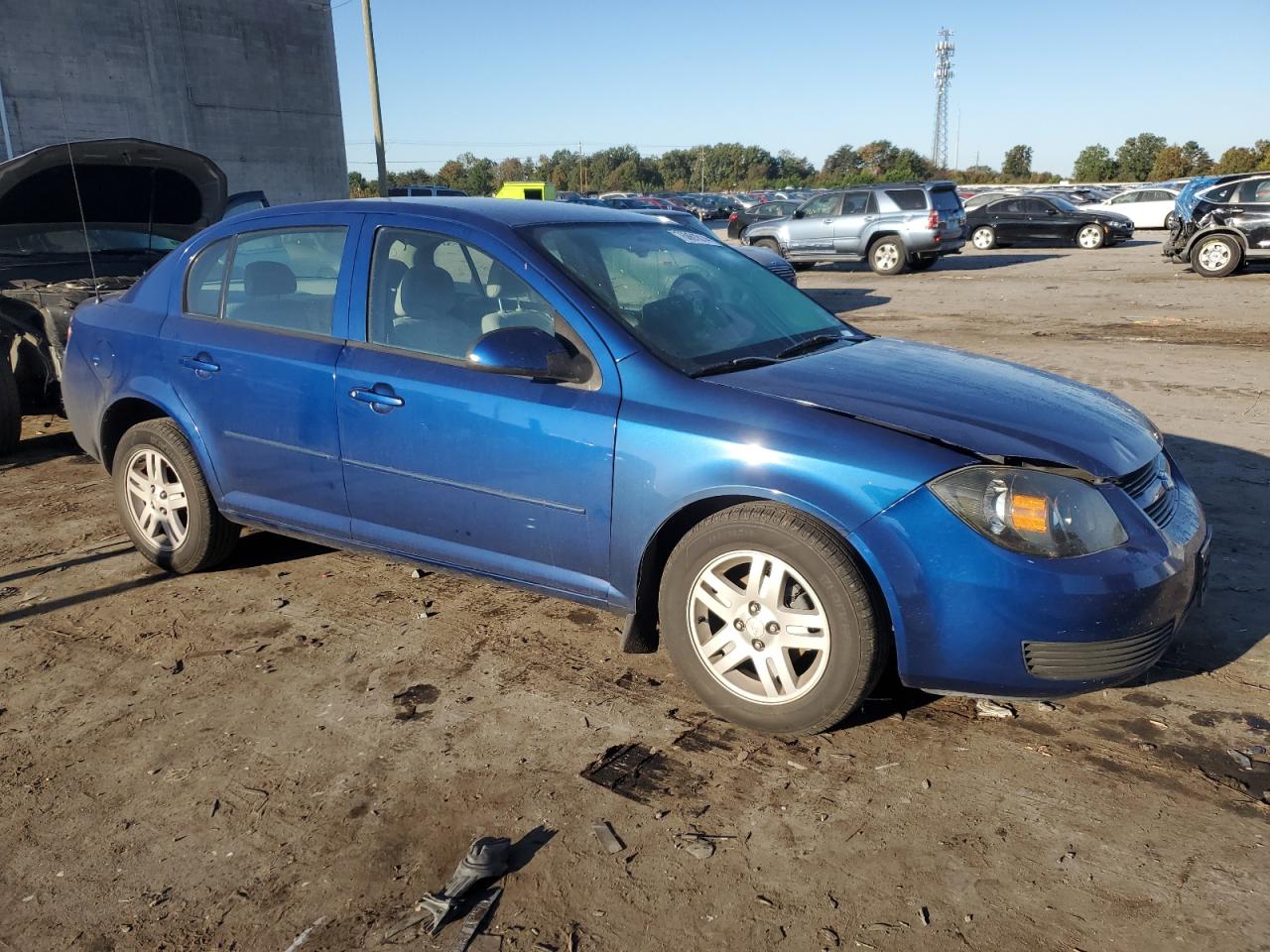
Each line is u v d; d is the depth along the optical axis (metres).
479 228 3.56
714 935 2.28
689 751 3.02
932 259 20.12
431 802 2.79
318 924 2.34
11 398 6.49
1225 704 3.20
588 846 2.59
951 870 2.47
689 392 3.11
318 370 3.76
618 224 4.01
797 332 3.81
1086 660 2.76
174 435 4.30
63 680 3.56
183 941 2.30
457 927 2.32
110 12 24.86
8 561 4.74
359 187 64.00
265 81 28.58
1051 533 2.71
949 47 117.00
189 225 7.95
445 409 3.44
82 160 6.70
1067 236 24.95
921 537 2.73
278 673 3.56
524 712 3.26
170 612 4.12
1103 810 2.69
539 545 3.38
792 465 2.87
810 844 2.58
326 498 3.87
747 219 28.16
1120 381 8.21
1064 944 2.22
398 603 4.16
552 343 3.19
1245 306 12.48
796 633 2.94
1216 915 2.29
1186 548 2.97
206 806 2.80
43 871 2.55
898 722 3.14
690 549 3.07
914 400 3.08
